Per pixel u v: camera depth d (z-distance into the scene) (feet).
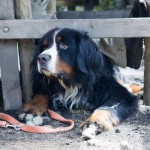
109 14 15.21
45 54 11.26
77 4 33.01
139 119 11.58
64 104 12.04
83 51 11.52
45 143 10.37
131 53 12.72
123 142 10.14
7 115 11.32
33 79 12.05
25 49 12.05
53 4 13.06
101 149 10.03
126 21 11.56
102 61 11.80
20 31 11.62
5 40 11.82
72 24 11.65
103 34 11.65
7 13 11.66
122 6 28.71
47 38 11.52
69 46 11.44
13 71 11.99
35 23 11.61
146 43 12.03
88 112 11.94
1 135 10.75
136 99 12.15
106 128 10.85
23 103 12.36
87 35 11.64
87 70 11.60
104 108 11.38
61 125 11.27
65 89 11.90
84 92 11.86
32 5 12.38
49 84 11.98
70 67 11.56
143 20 11.55
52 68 11.32
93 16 15.23
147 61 12.09
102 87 11.85
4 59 11.91
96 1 32.53
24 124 11.13
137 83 14.19
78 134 10.75
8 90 12.08
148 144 10.27
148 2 11.62
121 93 11.89
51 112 11.57
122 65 12.59
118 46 12.44
